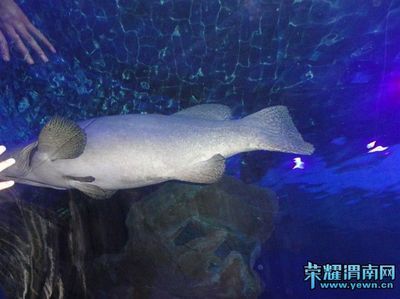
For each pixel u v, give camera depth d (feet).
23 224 14.39
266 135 11.23
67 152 9.73
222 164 10.43
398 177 35.55
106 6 16.07
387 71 18.34
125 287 17.44
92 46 17.28
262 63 17.71
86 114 19.53
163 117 10.91
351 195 41.04
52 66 17.58
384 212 48.21
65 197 15.84
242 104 19.54
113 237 18.15
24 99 18.01
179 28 16.49
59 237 15.46
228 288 17.28
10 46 16.28
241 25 16.26
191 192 19.08
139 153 10.34
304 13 15.78
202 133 10.79
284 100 19.66
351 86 19.25
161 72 18.08
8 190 13.94
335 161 29.58
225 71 18.03
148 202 18.74
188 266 17.28
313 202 41.52
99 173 10.48
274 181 32.07
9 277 14.87
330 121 22.17
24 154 10.24
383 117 22.16
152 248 17.58
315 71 18.28
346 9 15.62
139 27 16.58
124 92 18.93
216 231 18.10
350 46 17.08
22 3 16.03
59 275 15.08
